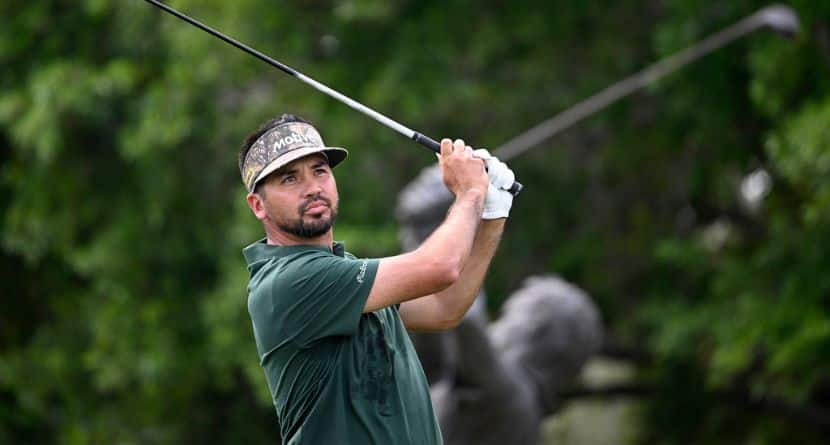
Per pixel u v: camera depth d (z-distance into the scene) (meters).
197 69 49.50
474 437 29.66
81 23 54.00
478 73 51.16
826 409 52.53
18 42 53.66
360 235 47.56
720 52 47.91
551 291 31.83
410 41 49.56
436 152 19.20
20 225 55.59
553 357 31.31
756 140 50.25
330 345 18.23
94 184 55.09
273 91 50.62
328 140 49.28
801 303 46.44
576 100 50.38
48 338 57.81
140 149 50.22
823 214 43.97
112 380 53.72
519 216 52.00
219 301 49.44
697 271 49.97
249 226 48.41
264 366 18.77
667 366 52.78
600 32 51.03
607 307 52.66
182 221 53.91
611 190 53.22
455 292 19.66
